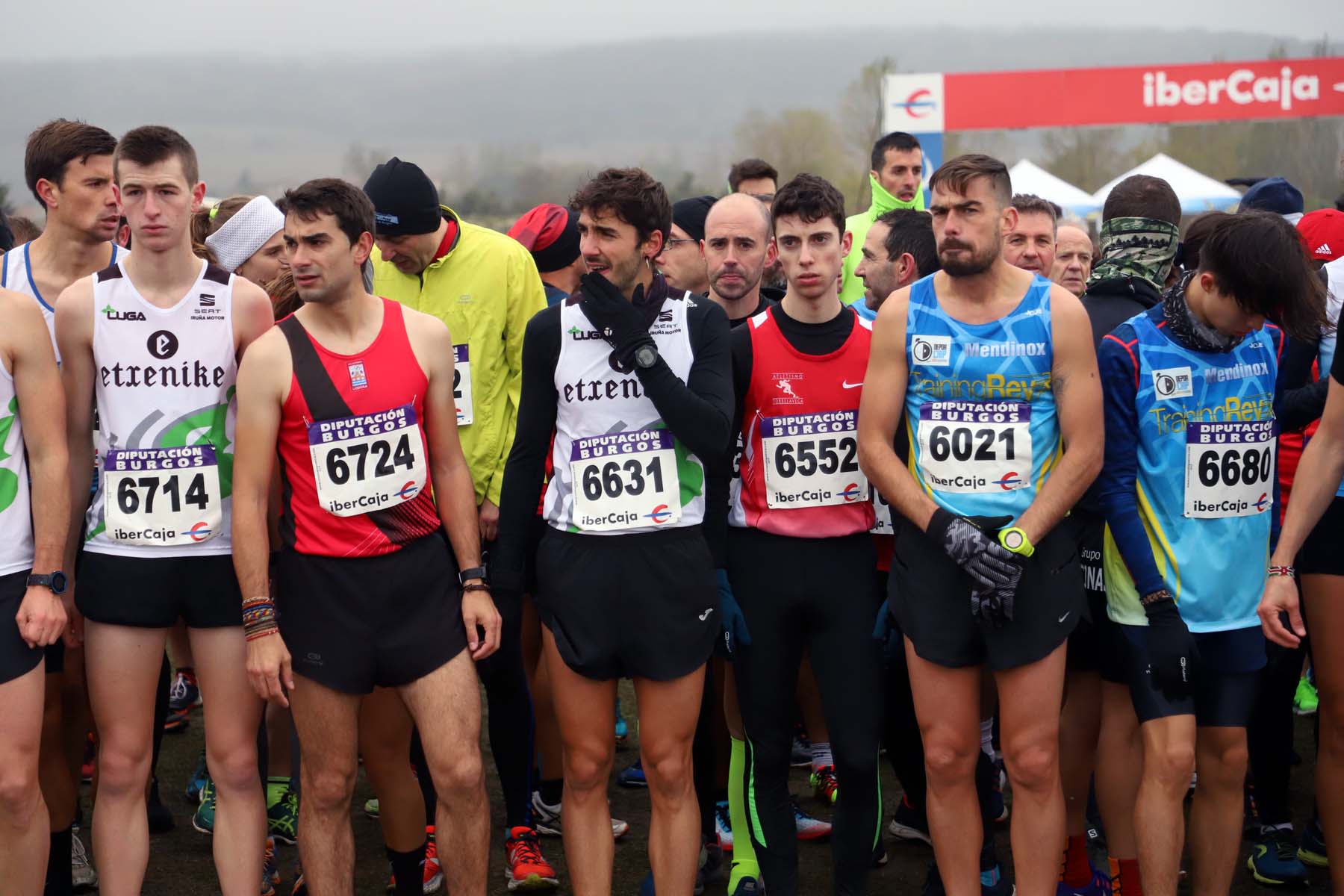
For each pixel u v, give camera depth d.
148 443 3.42
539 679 4.45
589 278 3.37
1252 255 3.26
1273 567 3.45
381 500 3.37
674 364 3.46
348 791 3.45
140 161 3.36
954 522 3.26
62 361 3.48
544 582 3.48
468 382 4.32
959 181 3.25
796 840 3.72
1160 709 3.37
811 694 4.70
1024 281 3.38
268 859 4.09
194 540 3.41
